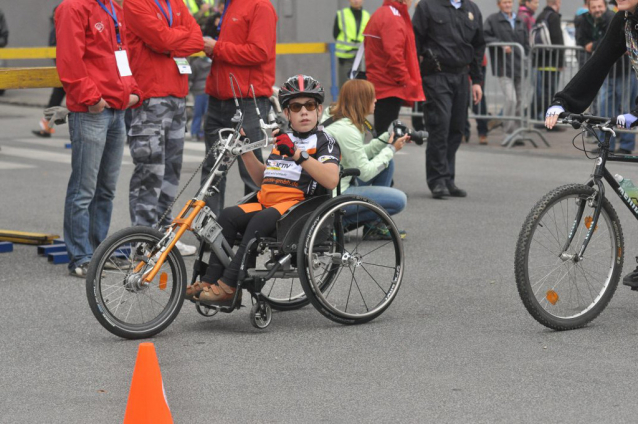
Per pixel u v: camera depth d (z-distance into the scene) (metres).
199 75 16.39
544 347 5.80
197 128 16.70
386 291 6.60
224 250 6.26
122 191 11.83
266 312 6.27
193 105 16.64
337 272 6.68
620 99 14.62
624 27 6.12
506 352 5.71
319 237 6.18
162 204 8.62
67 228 7.68
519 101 16.31
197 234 6.18
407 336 6.07
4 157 14.77
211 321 6.49
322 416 4.74
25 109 22.52
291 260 6.29
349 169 6.59
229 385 5.20
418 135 7.61
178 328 6.33
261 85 8.72
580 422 4.62
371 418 4.71
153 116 8.17
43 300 7.01
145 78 8.11
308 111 6.35
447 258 8.25
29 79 7.89
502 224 9.78
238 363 5.57
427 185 11.78
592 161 14.33
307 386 5.17
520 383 5.17
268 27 8.58
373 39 10.70
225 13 8.66
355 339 6.03
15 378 5.36
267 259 6.84
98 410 4.87
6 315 6.62
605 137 6.23
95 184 7.66
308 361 5.60
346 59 17.16
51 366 5.56
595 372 5.33
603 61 6.28
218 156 6.30
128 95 7.57
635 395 4.97
